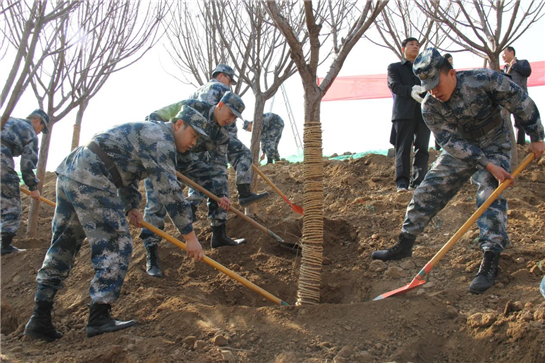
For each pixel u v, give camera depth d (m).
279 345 3.27
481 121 3.83
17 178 5.71
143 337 3.42
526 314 3.16
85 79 5.60
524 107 3.63
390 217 5.33
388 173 7.02
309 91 3.90
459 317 3.42
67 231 3.57
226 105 4.54
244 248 5.21
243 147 5.39
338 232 5.30
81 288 4.48
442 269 4.20
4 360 3.17
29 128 5.76
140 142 3.42
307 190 3.91
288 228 5.61
